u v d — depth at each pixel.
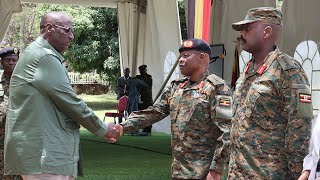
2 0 13.61
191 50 3.77
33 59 3.44
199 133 3.73
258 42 3.21
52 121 3.43
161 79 13.34
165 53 13.11
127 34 15.77
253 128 3.18
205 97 3.71
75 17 23.31
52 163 3.39
